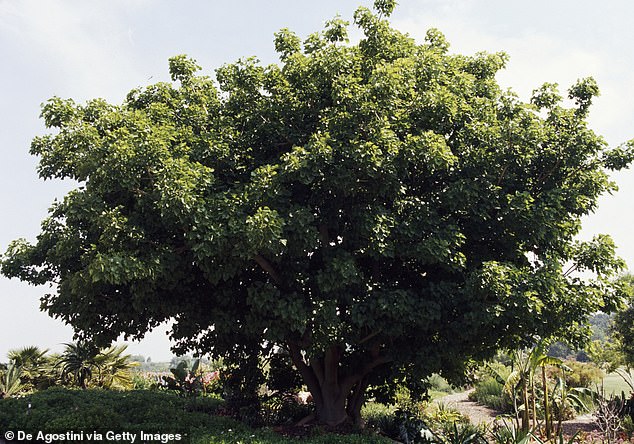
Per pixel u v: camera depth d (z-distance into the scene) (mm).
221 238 9055
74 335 12867
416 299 10477
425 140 9953
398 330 10477
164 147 9406
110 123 10172
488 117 11602
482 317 9641
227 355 14859
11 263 12328
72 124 10148
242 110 11883
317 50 11812
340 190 10344
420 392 14984
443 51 13922
